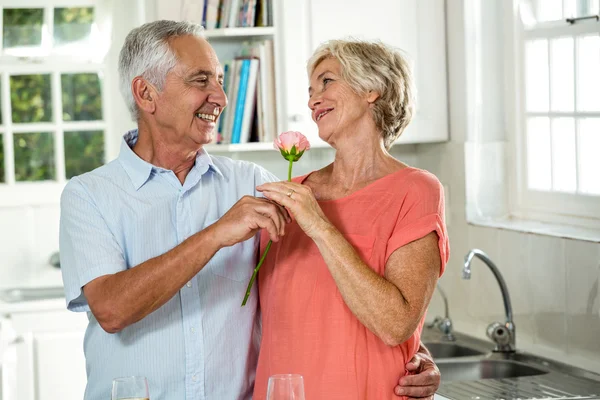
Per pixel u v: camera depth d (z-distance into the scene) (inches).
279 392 69.6
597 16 134.0
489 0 153.4
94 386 89.8
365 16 155.1
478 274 150.6
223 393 89.9
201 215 92.0
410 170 85.2
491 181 154.1
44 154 183.3
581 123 138.3
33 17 180.9
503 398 113.5
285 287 85.4
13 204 180.5
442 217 83.0
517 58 150.8
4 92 180.5
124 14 182.9
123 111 184.4
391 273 81.4
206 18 154.1
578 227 138.1
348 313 82.8
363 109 85.0
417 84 157.2
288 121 153.4
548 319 132.6
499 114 154.1
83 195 88.8
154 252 89.9
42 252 182.2
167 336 88.3
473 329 152.6
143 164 90.1
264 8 153.9
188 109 87.6
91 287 85.7
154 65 87.3
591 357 124.2
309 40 153.4
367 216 84.0
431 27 157.2
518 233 138.6
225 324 90.0
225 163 96.7
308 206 79.4
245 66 152.9
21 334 161.8
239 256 91.3
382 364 83.0
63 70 182.5
